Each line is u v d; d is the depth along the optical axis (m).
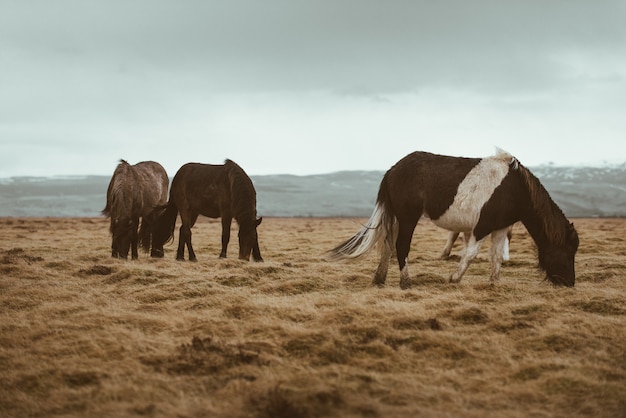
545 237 11.78
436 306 10.16
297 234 33.06
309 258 17.52
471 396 6.65
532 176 11.45
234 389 6.65
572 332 8.64
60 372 7.23
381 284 12.12
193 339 8.08
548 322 9.22
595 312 10.04
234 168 14.99
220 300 10.68
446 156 11.70
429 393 6.62
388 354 7.88
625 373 7.29
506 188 11.34
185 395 6.62
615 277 13.19
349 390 6.60
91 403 6.40
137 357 7.79
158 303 10.79
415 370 7.43
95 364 7.55
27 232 31.53
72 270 13.96
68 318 9.59
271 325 9.02
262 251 20.41
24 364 7.55
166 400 6.48
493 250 12.12
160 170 17.69
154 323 9.35
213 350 7.87
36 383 7.02
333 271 14.11
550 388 6.87
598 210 198.50
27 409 6.31
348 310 9.63
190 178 15.52
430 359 7.80
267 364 7.47
